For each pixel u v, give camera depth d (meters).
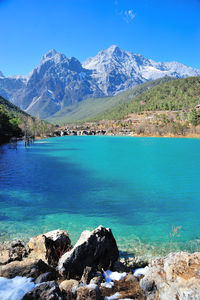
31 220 15.70
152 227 14.90
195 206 19.42
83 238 8.90
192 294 5.25
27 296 5.71
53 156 55.09
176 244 12.36
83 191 23.83
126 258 10.42
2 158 50.69
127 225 15.22
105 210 18.17
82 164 42.84
